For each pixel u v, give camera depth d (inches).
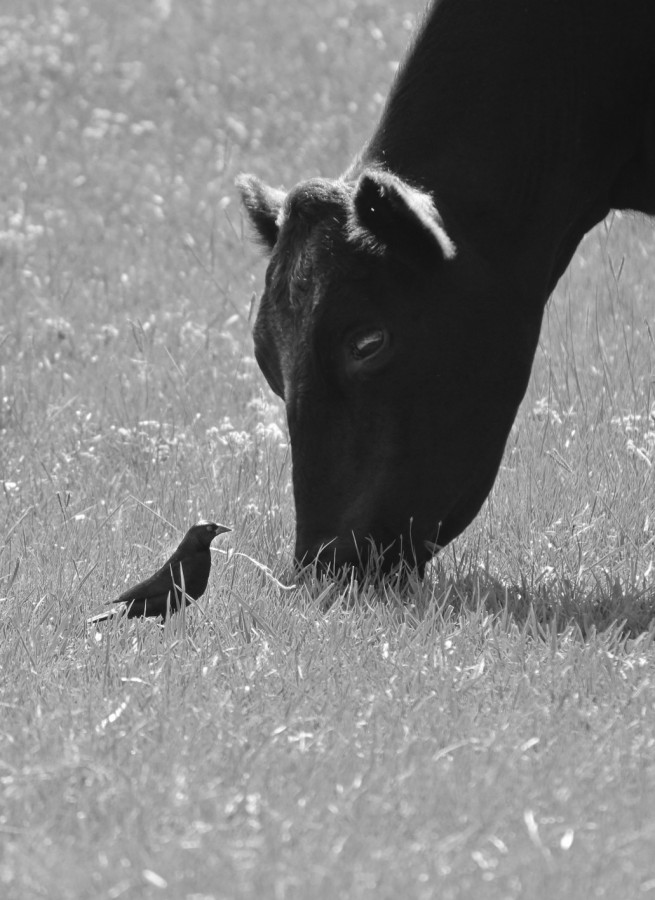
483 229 478.3
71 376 815.7
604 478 606.5
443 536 487.2
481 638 449.7
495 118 488.1
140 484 637.3
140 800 331.6
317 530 466.3
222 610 487.2
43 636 463.2
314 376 454.6
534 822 314.8
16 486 629.6
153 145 1333.7
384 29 1641.2
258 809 325.4
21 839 315.9
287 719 380.5
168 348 842.8
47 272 1017.5
